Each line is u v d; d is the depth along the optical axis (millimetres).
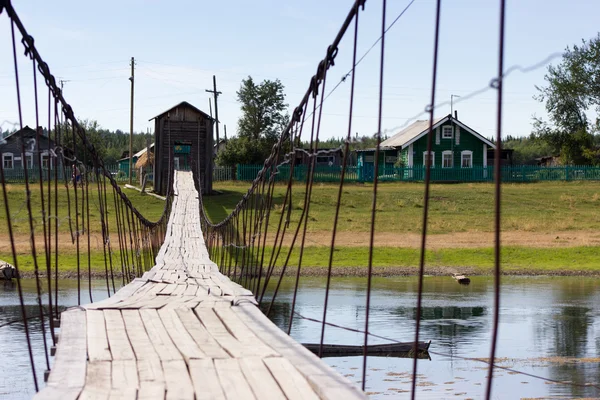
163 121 34812
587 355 10359
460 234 26344
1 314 13430
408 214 29828
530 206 32125
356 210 30578
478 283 18734
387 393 8195
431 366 9578
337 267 21031
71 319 5270
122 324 5172
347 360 9953
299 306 14773
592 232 26641
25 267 20016
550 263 21891
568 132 47688
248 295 6781
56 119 5547
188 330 4973
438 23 2883
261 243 23625
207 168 35062
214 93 50312
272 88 47125
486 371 9297
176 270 10148
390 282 18859
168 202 27188
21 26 4371
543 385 8633
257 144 43406
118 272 19453
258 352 4109
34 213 27031
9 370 9172
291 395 3201
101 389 3318
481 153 43250
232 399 3168
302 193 33906
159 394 3232
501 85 2287
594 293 16969
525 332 12164
